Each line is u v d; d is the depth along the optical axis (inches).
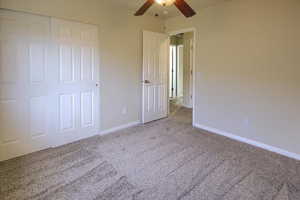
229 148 107.0
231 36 117.8
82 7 110.5
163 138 121.8
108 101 130.5
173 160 92.4
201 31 135.3
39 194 66.9
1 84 87.7
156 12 142.3
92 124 123.5
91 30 116.0
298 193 68.2
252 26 107.4
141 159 93.1
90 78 119.0
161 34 158.4
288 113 97.1
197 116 145.3
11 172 80.4
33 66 96.0
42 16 96.4
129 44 138.2
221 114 128.6
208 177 78.0
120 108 138.6
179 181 75.3
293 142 96.3
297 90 93.2
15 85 91.5
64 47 105.7
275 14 97.8
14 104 92.1
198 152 101.4
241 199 65.0
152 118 161.3
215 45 127.3
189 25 142.9
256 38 106.3
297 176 78.9
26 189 69.4
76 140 116.4
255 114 110.7
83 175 78.8
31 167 84.7
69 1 105.0
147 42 148.6
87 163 88.7
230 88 121.6
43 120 102.2
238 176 78.8
